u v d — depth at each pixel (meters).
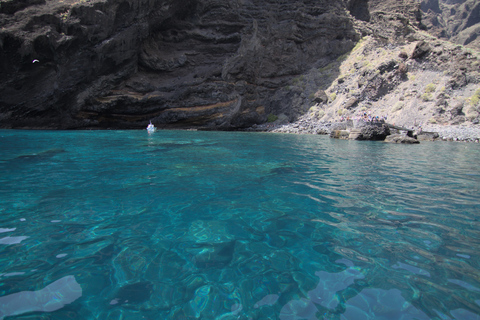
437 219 4.63
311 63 46.53
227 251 3.46
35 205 5.09
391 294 2.62
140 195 5.80
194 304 2.46
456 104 30.47
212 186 6.66
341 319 2.29
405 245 3.65
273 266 3.12
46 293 2.60
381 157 12.39
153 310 2.38
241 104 39.00
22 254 3.31
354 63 42.66
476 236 3.96
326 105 40.00
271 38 43.81
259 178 7.62
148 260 3.21
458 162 11.37
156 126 37.09
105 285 2.73
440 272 3.00
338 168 9.45
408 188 6.79
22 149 13.12
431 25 119.25
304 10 45.31
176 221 4.41
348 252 3.46
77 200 5.42
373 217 4.70
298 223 4.40
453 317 2.30
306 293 2.64
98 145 15.45
